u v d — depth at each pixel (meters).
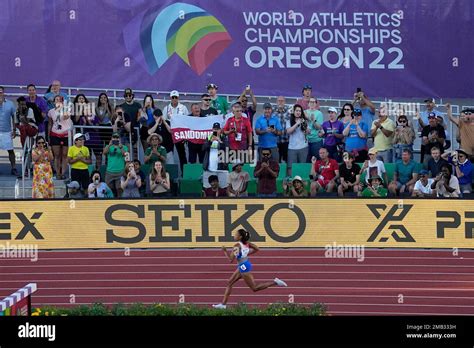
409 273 42.81
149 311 32.19
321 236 47.12
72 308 34.16
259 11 53.69
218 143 51.16
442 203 46.72
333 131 52.25
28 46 53.09
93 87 53.41
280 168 51.38
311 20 53.69
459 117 53.31
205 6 53.66
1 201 47.62
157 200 47.56
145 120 52.28
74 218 47.69
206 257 45.75
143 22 53.47
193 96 56.31
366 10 53.62
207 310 32.50
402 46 53.66
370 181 49.12
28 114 52.59
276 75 53.81
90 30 53.28
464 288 40.56
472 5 53.62
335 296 39.62
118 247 47.53
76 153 50.66
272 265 44.28
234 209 47.38
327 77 53.69
